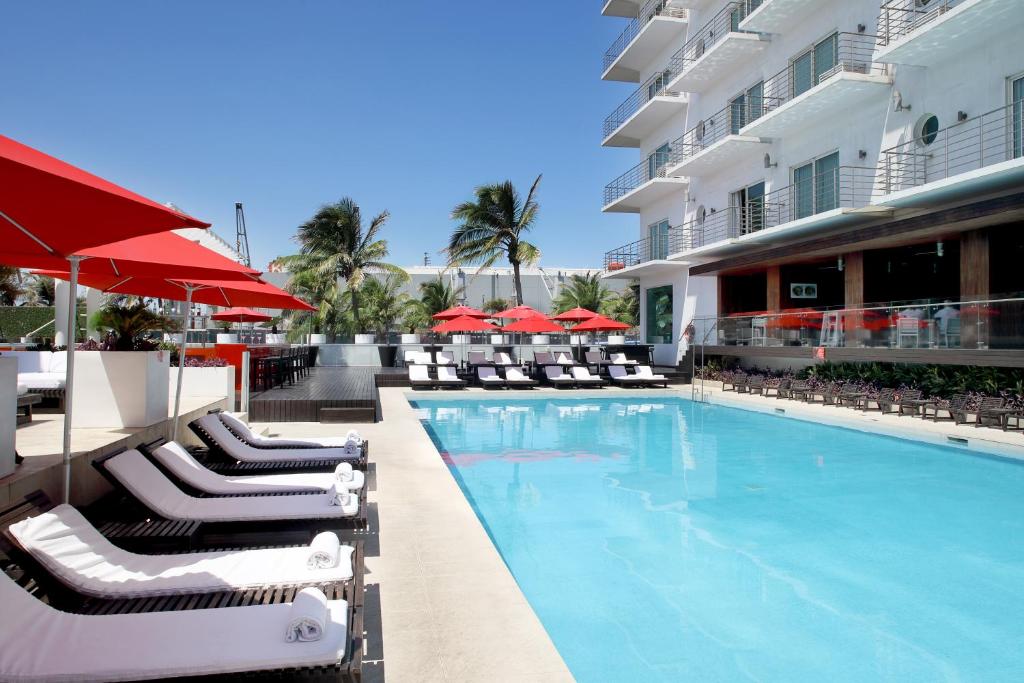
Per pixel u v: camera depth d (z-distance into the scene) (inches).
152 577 125.2
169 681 91.9
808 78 738.2
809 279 831.1
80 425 246.1
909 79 596.4
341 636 101.9
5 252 124.6
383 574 163.8
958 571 212.4
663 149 1087.0
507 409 644.7
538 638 129.6
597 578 204.2
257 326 1311.5
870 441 462.6
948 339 533.3
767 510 283.9
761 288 924.6
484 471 363.6
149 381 254.2
